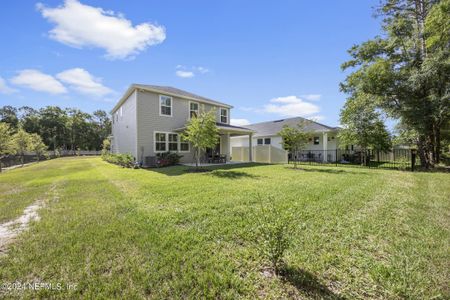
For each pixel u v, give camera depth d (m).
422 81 11.30
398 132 14.23
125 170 11.82
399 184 7.25
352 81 14.91
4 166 21.06
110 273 2.27
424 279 2.08
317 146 20.44
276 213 2.68
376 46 13.66
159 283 2.10
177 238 3.07
